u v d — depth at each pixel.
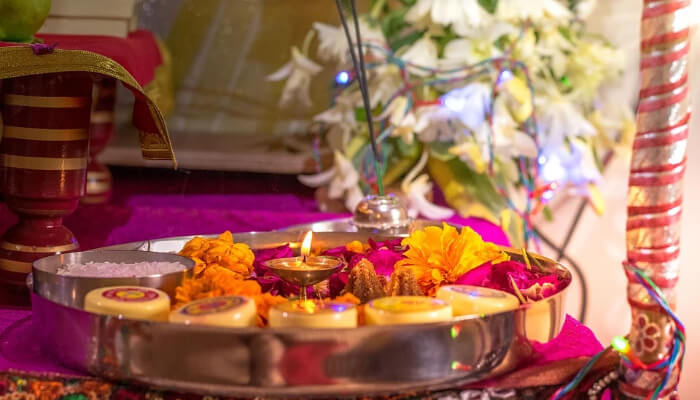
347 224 1.29
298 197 1.96
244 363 0.91
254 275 1.11
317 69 1.79
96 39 1.33
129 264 1.06
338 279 1.07
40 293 1.02
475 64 1.56
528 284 1.06
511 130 1.60
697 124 1.85
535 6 1.57
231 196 1.96
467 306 0.97
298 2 2.27
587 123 1.68
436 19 1.53
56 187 1.18
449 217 1.69
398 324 0.92
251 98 2.31
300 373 0.91
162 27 2.31
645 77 0.92
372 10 1.68
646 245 0.92
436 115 1.58
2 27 1.20
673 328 0.93
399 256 1.13
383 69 1.59
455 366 0.93
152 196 1.98
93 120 1.74
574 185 1.87
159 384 0.92
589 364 0.95
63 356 0.96
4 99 1.19
